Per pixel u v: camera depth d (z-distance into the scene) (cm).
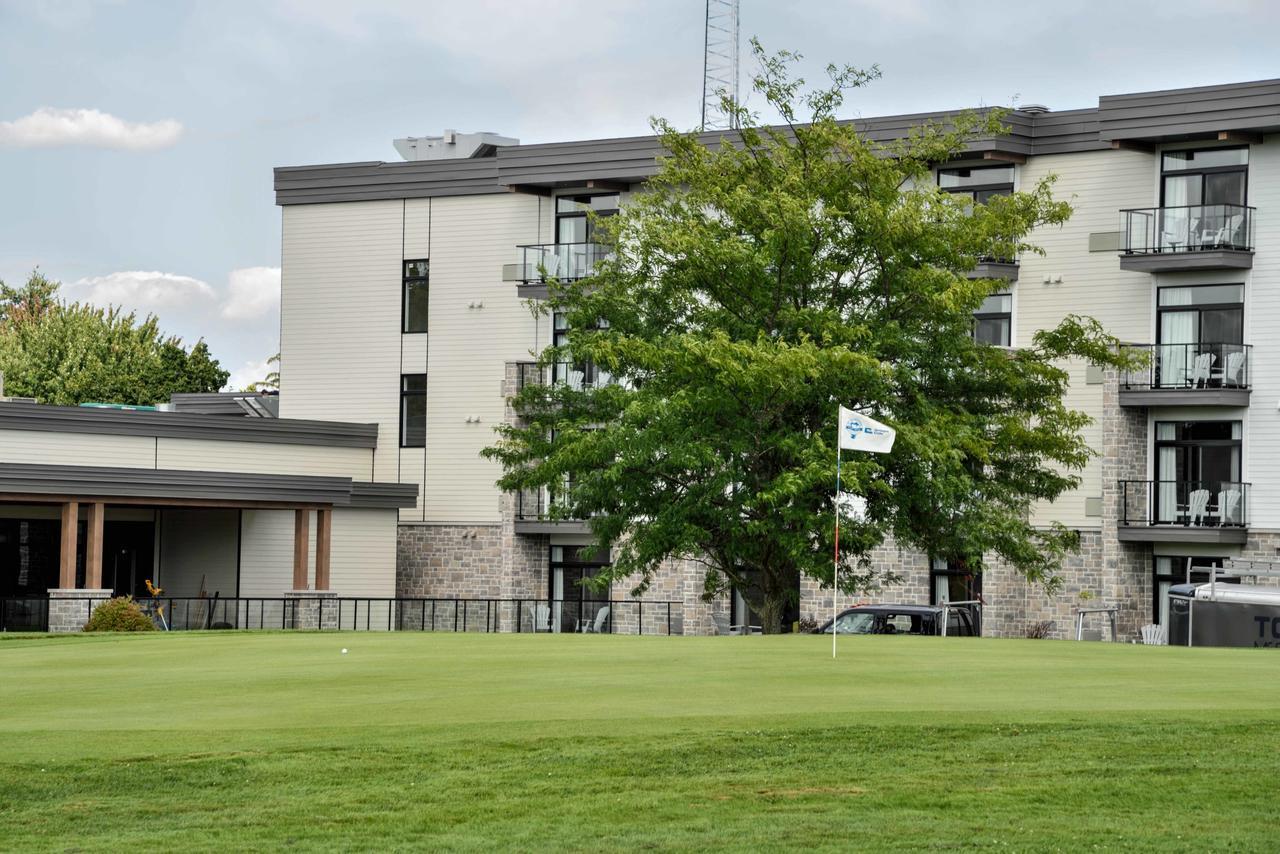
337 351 5278
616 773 1217
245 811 1125
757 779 1197
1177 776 1190
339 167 5284
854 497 3284
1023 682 1691
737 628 4641
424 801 1144
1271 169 4197
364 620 4800
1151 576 4334
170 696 1636
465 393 5116
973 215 3397
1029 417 3453
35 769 1240
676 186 3700
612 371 3350
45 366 7512
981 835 1027
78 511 4306
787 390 3094
